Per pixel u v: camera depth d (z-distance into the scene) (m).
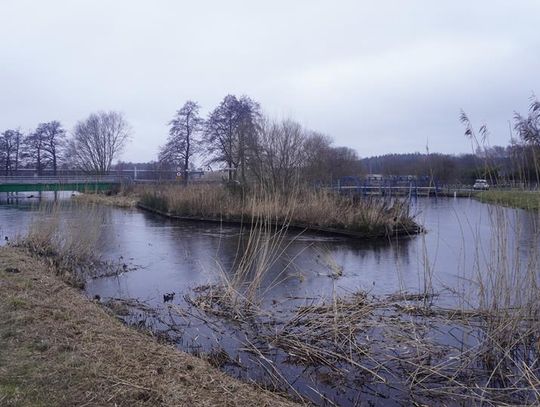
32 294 6.80
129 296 8.69
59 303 6.53
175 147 46.12
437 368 5.25
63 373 4.16
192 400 3.87
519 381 4.95
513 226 6.25
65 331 5.29
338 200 19.66
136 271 11.03
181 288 9.32
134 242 16.02
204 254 13.45
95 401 3.72
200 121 46.19
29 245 12.19
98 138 53.97
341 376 5.29
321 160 33.50
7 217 24.09
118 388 3.96
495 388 4.76
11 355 4.49
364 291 8.55
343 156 47.34
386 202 18.67
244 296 7.70
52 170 56.28
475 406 4.60
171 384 4.12
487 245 14.21
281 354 5.89
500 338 5.54
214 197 24.16
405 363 5.53
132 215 27.52
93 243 12.23
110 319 6.26
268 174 23.38
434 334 6.39
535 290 5.73
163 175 45.50
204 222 23.27
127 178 46.69
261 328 6.77
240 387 4.37
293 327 6.65
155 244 15.54
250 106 40.16
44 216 13.59
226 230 19.56
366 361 5.68
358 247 14.88
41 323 5.47
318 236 17.36
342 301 7.44
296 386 5.04
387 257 12.97
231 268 11.20
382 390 4.98
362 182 27.09
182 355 5.07
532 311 5.69
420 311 7.21
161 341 5.99
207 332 6.63
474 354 5.43
